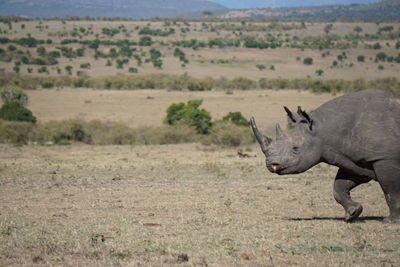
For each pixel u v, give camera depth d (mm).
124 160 97375
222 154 110000
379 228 40281
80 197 57594
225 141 129375
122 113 199500
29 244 36031
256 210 49594
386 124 40156
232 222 43500
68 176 75188
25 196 58281
